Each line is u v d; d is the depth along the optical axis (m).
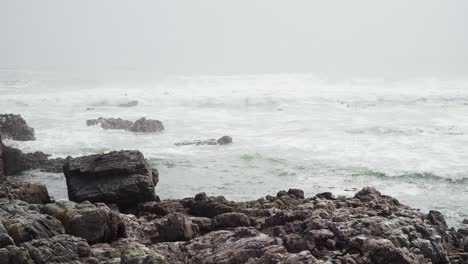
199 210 21.09
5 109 62.41
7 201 16.47
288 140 43.69
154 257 12.77
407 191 29.31
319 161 36.28
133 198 22.80
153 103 68.12
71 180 23.52
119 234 16.38
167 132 48.66
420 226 16.42
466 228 19.67
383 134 45.28
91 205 16.62
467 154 37.38
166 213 21.25
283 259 13.45
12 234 13.69
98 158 24.06
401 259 13.98
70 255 13.28
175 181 31.95
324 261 13.62
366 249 14.41
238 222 18.47
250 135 46.47
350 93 73.75
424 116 54.56
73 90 82.44
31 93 77.69
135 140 44.69
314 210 18.69
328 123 51.53
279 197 22.56
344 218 17.45
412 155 37.31
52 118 56.38
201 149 40.91
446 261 15.40
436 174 32.31
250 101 67.31
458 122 50.50
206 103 67.19
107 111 62.00
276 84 90.50
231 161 36.91
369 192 22.55
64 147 41.69
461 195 28.50
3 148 33.72
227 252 14.46
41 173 33.88
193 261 14.70
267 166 35.38
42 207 16.14
